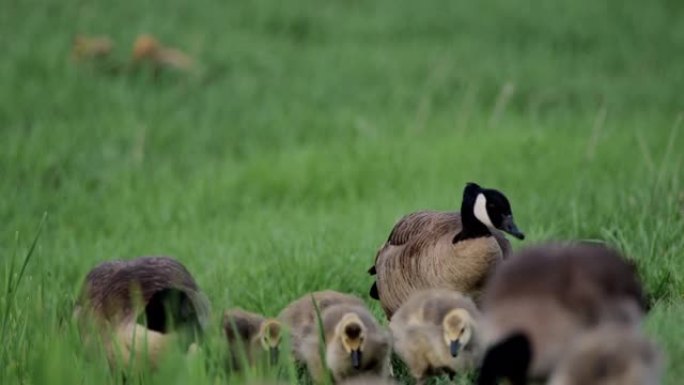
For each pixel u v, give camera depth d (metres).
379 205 30.48
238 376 15.93
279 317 18.09
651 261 20.94
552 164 33.00
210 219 31.17
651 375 12.14
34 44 49.62
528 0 64.00
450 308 17.03
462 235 18.86
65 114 42.41
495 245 18.73
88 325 17.22
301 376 17.83
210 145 39.47
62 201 32.62
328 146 38.41
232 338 16.89
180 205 32.44
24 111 42.25
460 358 16.83
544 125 41.06
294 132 40.72
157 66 47.38
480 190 19.23
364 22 58.50
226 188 33.62
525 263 14.07
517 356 13.17
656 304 18.58
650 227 23.16
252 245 26.28
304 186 33.34
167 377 14.95
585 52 55.50
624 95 46.94
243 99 45.19
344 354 16.52
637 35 58.69
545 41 56.97
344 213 30.16
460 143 36.56
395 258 19.64
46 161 36.25
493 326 13.62
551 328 13.25
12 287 19.33
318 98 45.69
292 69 50.00
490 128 39.53
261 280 22.61
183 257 26.64
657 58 54.47
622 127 39.94
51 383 15.41
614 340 12.30
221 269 23.70
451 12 60.69
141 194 33.69
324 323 17.03
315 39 55.78
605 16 61.88
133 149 38.38
